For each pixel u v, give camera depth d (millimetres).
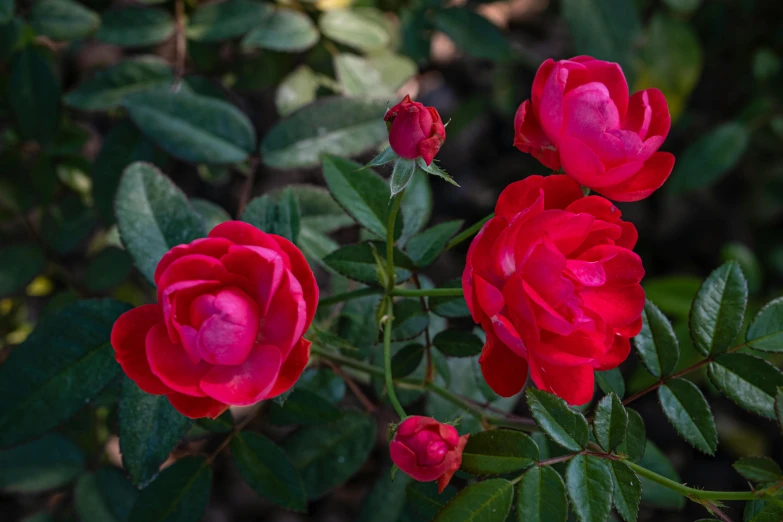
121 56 655
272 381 350
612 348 368
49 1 477
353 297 401
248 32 490
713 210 747
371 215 406
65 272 513
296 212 405
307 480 441
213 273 354
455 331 411
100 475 470
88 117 644
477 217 749
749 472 368
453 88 775
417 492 403
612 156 366
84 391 396
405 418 364
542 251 349
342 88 507
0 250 494
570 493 360
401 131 357
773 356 583
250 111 674
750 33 681
